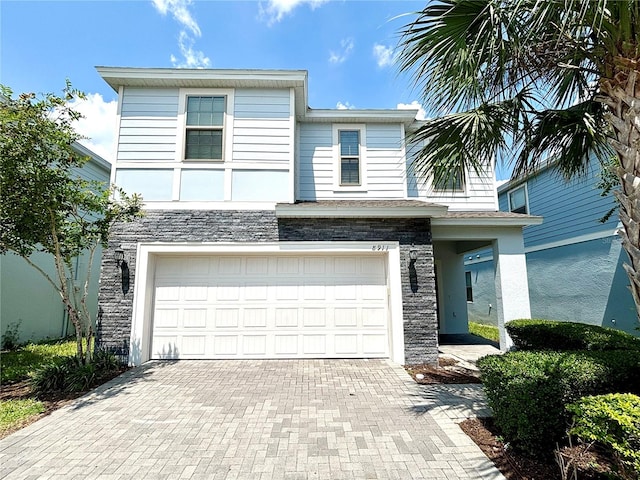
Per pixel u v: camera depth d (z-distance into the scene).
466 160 5.00
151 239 7.54
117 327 7.20
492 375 3.90
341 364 7.22
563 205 11.50
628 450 2.48
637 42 3.05
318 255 7.89
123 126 7.87
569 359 3.88
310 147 9.42
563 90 4.56
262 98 8.15
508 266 8.68
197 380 6.15
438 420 4.48
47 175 5.55
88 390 5.64
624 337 5.94
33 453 3.68
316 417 4.59
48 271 11.02
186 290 7.71
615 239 9.66
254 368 6.90
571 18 3.13
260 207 7.76
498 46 3.76
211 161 7.85
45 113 5.57
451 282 12.17
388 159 9.39
